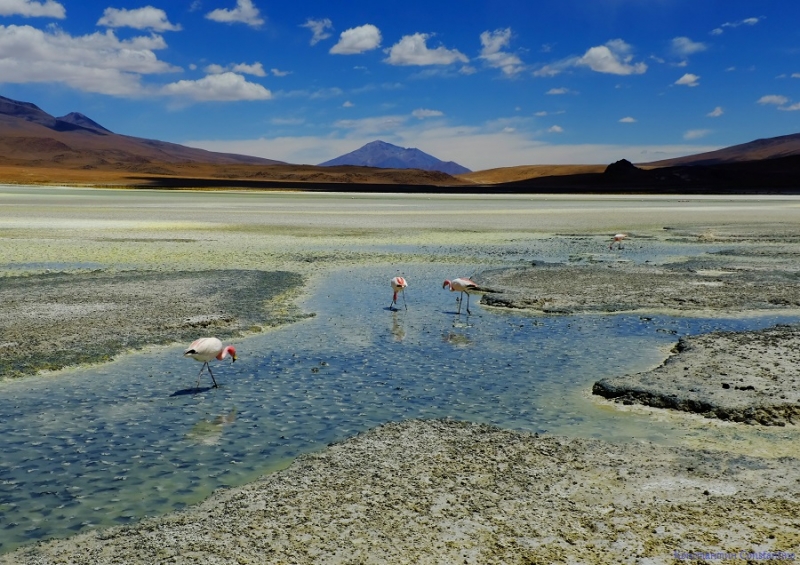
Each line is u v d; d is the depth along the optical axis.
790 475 7.96
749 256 29.95
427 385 11.84
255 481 7.89
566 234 40.41
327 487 7.61
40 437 9.41
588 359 13.55
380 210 58.88
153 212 52.16
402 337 15.38
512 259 29.19
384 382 12.02
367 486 7.63
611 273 24.67
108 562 6.16
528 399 11.10
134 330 15.34
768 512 7.00
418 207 64.12
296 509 7.09
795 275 24.03
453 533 6.59
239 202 69.38
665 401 10.65
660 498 7.36
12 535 6.79
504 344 14.78
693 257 29.98
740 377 11.55
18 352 13.46
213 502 7.39
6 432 9.59
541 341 15.05
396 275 24.58
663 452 8.69
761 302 19.20
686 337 14.67
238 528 6.71
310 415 10.34
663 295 20.19
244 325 16.23
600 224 47.19
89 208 55.38
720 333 14.96
